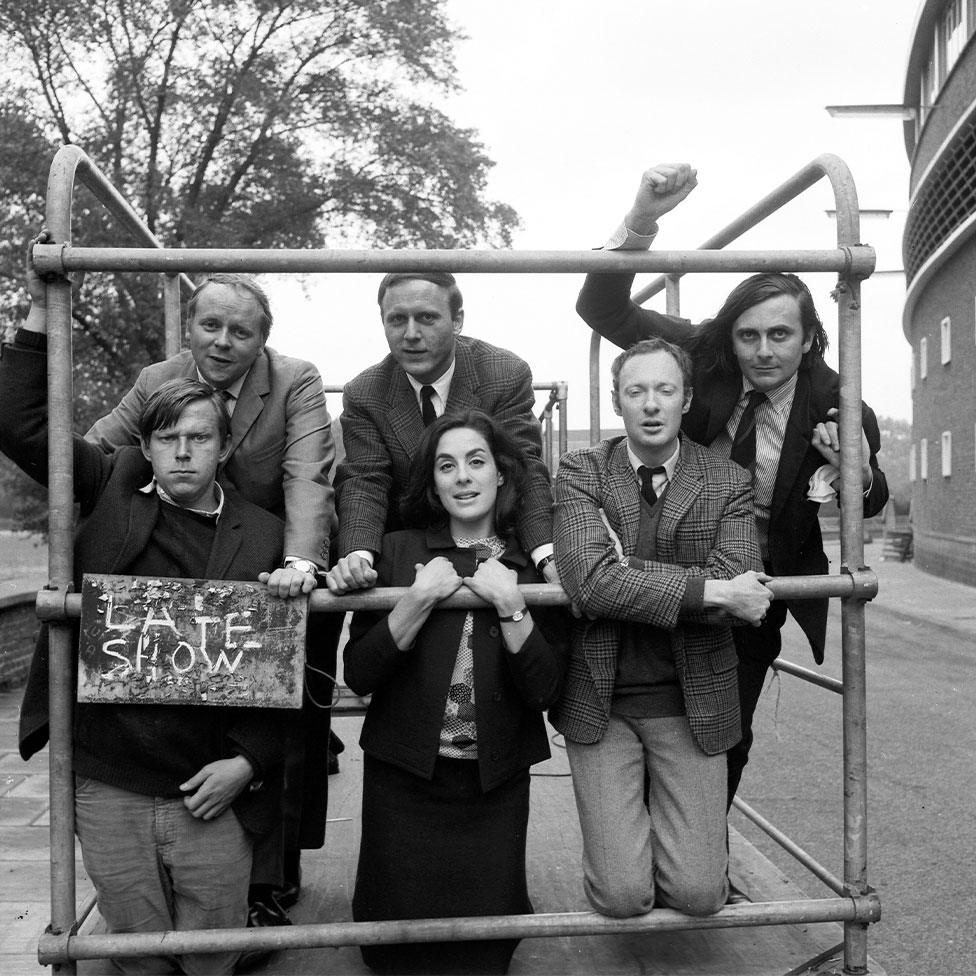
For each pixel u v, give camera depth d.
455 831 2.59
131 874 2.46
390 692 2.62
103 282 12.51
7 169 12.71
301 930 2.35
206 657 2.35
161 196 12.97
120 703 2.35
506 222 15.49
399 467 2.93
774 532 2.85
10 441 2.40
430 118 15.04
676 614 2.41
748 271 2.46
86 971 2.62
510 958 2.68
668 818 2.55
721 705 2.60
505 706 2.57
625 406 2.60
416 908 2.57
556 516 2.68
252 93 13.50
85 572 2.49
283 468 2.78
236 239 13.62
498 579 2.46
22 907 3.81
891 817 5.52
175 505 2.55
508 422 3.00
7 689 9.11
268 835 2.66
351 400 3.02
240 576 2.48
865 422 2.81
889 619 16.39
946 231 23.11
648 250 2.45
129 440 3.04
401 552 2.70
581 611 2.50
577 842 3.81
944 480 24.00
